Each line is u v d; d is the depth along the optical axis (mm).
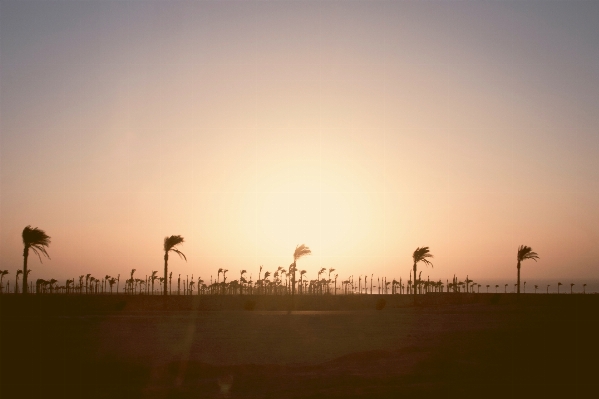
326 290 132375
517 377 14609
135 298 60000
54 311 40750
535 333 24078
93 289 132500
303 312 48531
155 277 116000
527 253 62156
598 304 58625
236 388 13711
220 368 16234
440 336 24750
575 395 12445
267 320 36125
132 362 17156
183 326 30812
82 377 14914
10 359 16688
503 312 46688
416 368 16094
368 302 73875
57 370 15594
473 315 41812
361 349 21734
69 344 21125
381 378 14602
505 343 20984
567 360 17172
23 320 30578
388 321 35719
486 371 15461
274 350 21578
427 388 13188
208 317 38219
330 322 34656
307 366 17109
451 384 13711
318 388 13578
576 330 25422
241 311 50656
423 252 65938
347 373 15523
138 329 28344
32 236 42094
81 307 46156
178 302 59594
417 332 28031
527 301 66562
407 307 62594
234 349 21719
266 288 125438
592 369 15734
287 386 13906
